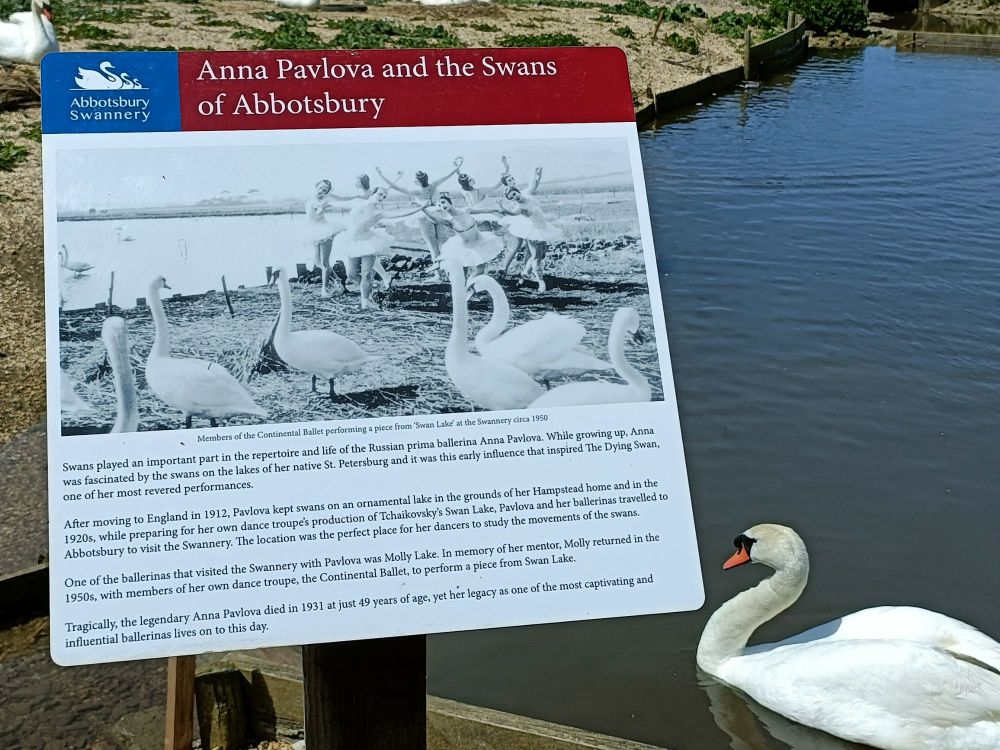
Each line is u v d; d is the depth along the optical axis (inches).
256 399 131.3
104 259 132.4
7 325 470.3
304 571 125.8
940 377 484.1
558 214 143.9
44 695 268.8
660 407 138.2
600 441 135.3
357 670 138.6
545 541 130.6
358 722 141.3
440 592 127.0
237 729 244.2
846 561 350.9
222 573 124.5
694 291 577.6
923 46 1497.3
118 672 280.4
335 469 129.9
